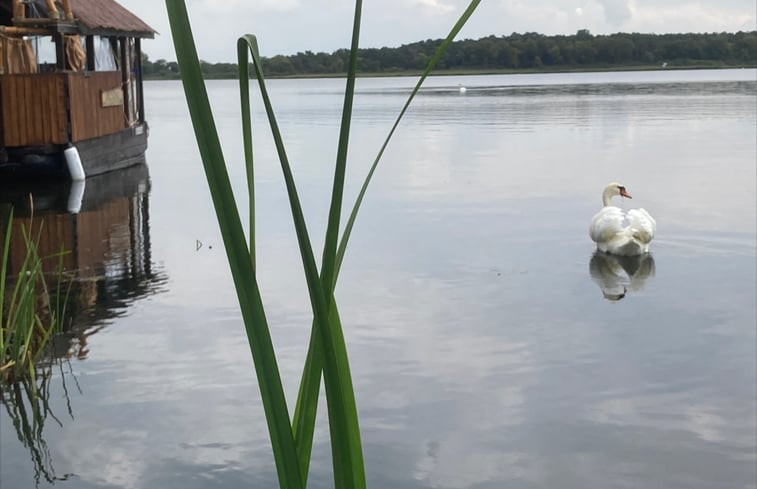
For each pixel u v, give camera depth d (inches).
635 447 225.5
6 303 368.8
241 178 870.4
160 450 223.0
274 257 479.2
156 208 666.2
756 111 1717.5
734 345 311.9
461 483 204.2
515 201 685.9
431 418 243.6
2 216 625.9
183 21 53.6
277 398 56.8
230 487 202.5
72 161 810.8
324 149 1157.7
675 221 579.2
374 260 466.9
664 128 1373.0
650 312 357.4
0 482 204.5
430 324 339.9
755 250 484.7
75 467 213.6
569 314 354.9
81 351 304.7
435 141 1233.4
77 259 470.6
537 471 210.8
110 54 968.9
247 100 61.4
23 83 778.8
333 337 61.7
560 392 264.2
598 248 490.9
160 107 2615.7
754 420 242.8
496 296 385.4
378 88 3964.1
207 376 278.8
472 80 4906.5
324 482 208.1
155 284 409.7
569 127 1428.4
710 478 208.4
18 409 251.4
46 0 772.0
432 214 625.9
